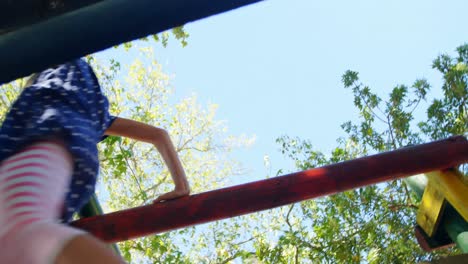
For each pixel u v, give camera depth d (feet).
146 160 29.43
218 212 6.27
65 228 3.05
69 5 3.56
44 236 2.97
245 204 6.25
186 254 26.96
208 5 3.68
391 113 26.32
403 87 26.08
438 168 6.60
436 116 25.88
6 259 2.94
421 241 7.73
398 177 6.48
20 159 3.87
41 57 3.79
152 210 6.27
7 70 3.82
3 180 3.63
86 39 3.74
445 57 25.98
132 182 28.84
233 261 26.08
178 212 6.24
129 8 3.67
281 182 6.33
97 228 6.24
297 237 23.68
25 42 3.72
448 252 23.56
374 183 6.49
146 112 30.68
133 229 6.25
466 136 6.95
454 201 6.60
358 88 26.35
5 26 3.55
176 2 3.67
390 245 24.36
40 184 3.65
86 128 4.75
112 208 28.94
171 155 6.44
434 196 7.27
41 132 4.28
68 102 4.94
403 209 25.07
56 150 4.20
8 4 3.48
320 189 6.32
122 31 3.74
